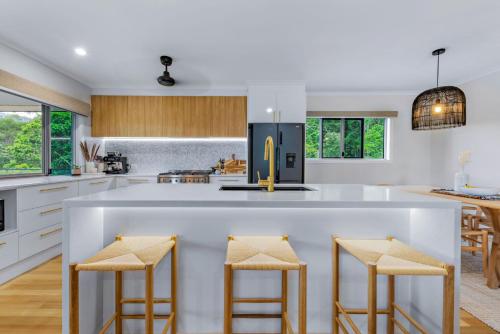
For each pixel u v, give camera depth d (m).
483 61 3.26
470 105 3.90
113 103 4.38
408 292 1.59
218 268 1.58
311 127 4.91
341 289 1.59
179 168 4.79
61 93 3.59
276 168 4.04
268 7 2.13
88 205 1.29
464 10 2.16
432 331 1.40
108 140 4.75
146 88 4.41
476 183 3.81
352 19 2.31
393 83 4.19
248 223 1.58
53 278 2.40
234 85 4.32
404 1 2.04
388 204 1.33
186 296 1.58
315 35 2.60
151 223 1.57
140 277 1.58
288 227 1.58
